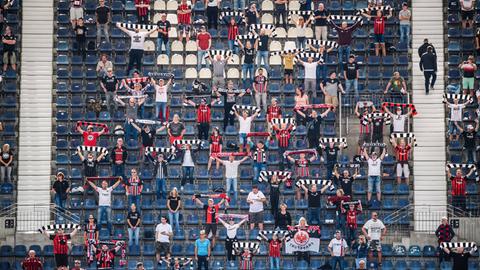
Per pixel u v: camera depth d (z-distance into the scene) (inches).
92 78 7027.6
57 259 6077.8
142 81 6806.1
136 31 6978.4
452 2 7234.3
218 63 6870.1
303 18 7076.8
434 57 6855.3
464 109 6884.8
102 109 6909.5
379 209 6540.4
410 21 7214.6
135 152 6761.8
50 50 7086.6
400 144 6574.8
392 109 6786.4
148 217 6476.4
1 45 7032.5
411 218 6545.3
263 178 6486.2
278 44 7185.0
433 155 6766.7
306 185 6461.6
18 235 6358.3
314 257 6314.0
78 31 7042.3
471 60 6830.7
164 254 6190.9
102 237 6343.5
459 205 6515.8
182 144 6594.5
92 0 7317.9
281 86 7017.7
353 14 7298.2
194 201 6560.0
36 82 6993.1
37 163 6752.0
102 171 6697.8
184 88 7003.0
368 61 7091.5
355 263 6190.9
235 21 7086.6
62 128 6830.7
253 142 6781.5
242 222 6240.2
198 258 6112.2
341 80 6993.1
